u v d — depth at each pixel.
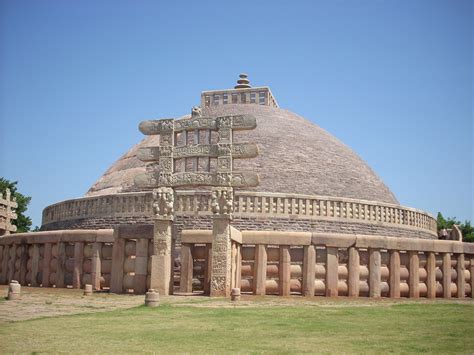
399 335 11.95
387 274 25.64
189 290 24.31
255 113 45.88
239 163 38.50
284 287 24.31
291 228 31.12
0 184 61.09
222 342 10.52
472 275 27.92
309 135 43.97
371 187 40.88
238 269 24.59
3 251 31.95
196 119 23.73
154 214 23.44
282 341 10.78
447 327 13.48
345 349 10.02
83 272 26.36
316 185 37.88
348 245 24.88
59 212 37.03
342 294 24.75
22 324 12.62
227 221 22.55
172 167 23.83
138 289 23.58
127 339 10.73
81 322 13.08
